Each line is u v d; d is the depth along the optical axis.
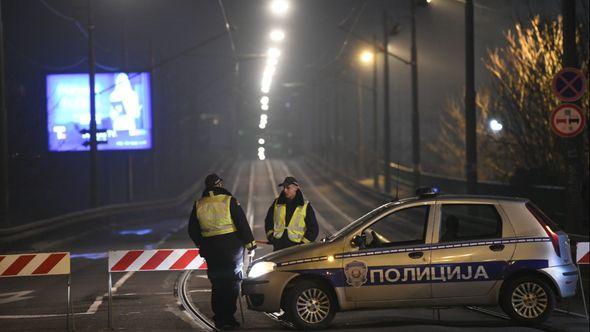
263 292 34.03
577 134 49.12
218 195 35.06
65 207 130.00
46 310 42.19
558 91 49.12
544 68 80.06
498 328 33.50
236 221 34.88
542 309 33.94
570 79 49.06
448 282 33.78
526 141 85.50
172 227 109.69
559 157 81.56
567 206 53.66
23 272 35.47
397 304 33.84
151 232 101.75
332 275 33.75
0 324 37.69
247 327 35.44
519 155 94.31
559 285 34.03
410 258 33.84
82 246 84.19
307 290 33.88
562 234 35.09
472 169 86.06
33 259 35.50
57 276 59.25
